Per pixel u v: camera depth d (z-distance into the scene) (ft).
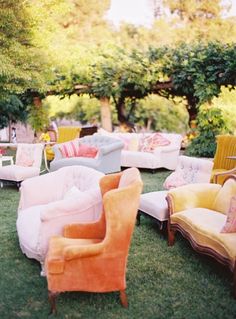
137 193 7.91
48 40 29.45
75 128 26.84
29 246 9.66
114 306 8.16
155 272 9.82
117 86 33.78
